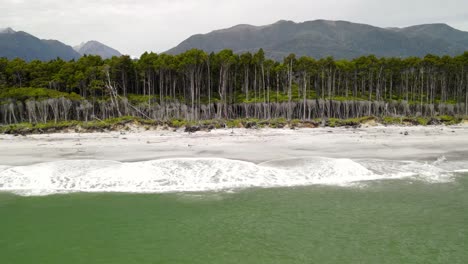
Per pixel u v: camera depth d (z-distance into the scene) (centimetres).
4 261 1515
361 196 2364
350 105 11669
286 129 7712
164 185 2609
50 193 2467
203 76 12288
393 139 5353
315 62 11981
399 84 14875
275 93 12975
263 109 11069
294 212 2075
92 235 1777
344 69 12412
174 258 1534
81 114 10038
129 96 11131
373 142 4934
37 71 11481
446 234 1769
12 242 1705
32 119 9269
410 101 12606
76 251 1606
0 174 2842
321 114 11312
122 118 8431
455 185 2622
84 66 11606
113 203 2256
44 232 1819
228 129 7681
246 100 11494
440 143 4781
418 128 7862
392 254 1559
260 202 2253
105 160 3391
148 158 3588
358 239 1711
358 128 8000
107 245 1667
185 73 11144
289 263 1479
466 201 2261
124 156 3747
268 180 2723
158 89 12575
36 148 4522
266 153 3866
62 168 3000
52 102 9400
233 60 11369
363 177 2842
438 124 8962
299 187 2577
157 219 1980
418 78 13775
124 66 11525
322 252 1578
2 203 2269
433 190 2497
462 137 5619
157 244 1672
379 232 1792
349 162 3181
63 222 1950
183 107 10594
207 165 3036
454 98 13338
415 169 3084
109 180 2700
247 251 1592
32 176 2788
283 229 1831
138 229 1847
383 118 9500
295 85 14312
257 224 1898
